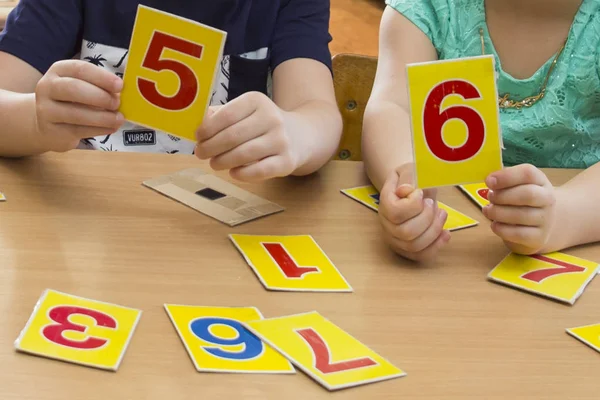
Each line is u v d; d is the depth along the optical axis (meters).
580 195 0.81
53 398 0.47
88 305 0.57
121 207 0.77
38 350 0.51
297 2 1.15
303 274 0.67
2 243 0.67
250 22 1.13
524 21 1.05
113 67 1.10
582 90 1.05
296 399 0.49
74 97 0.74
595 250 0.79
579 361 0.57
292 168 0.80
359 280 0.67
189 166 0.91
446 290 0.67
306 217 0.80
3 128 0.84
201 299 0.61
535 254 0.76
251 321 0.58
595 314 0.65
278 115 0.78
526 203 0.72
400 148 0.89
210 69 0.72
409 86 0.71
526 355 0.57
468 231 0.80
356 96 1.25
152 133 1.12
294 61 1.09
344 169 0.96
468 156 0.73
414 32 1.08
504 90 1.08
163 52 0.72
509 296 0.67
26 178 0.82
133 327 0.55
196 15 1.11
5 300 0.57
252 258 0.69
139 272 0.64
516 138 1.08
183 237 0.72
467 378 0.53
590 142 1.10
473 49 1.09
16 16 1.04
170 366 0.51
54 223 0.72
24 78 1.02
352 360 0.54
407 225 0.70
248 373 0.51
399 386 0.52
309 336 0.56
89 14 1.09
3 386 0.48
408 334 0.59
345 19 2.59
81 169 0.86
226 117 0.75
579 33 1.03
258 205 0.81
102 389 0.48
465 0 1.09
